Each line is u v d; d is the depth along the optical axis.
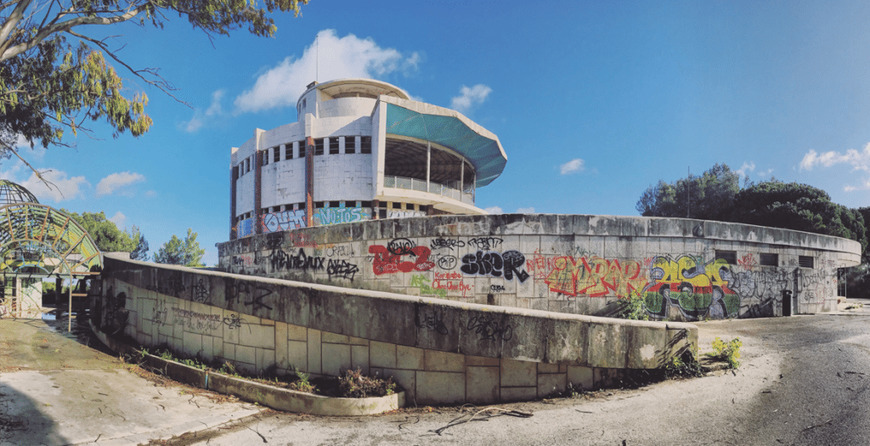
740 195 33.06
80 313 15.47
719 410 5.52
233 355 8.16
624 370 6.59
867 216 30.23
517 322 6.36
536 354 6.32
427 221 11.65
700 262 11.80
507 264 11.18
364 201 27.19
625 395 6.19
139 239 38.53
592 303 11.10
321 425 5.87
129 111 12.87
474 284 11.27
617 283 11.22
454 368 6.57
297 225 27.19
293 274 13.45
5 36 9.95
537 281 11.10
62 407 6.40
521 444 4.95
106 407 6.56
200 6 11.98
